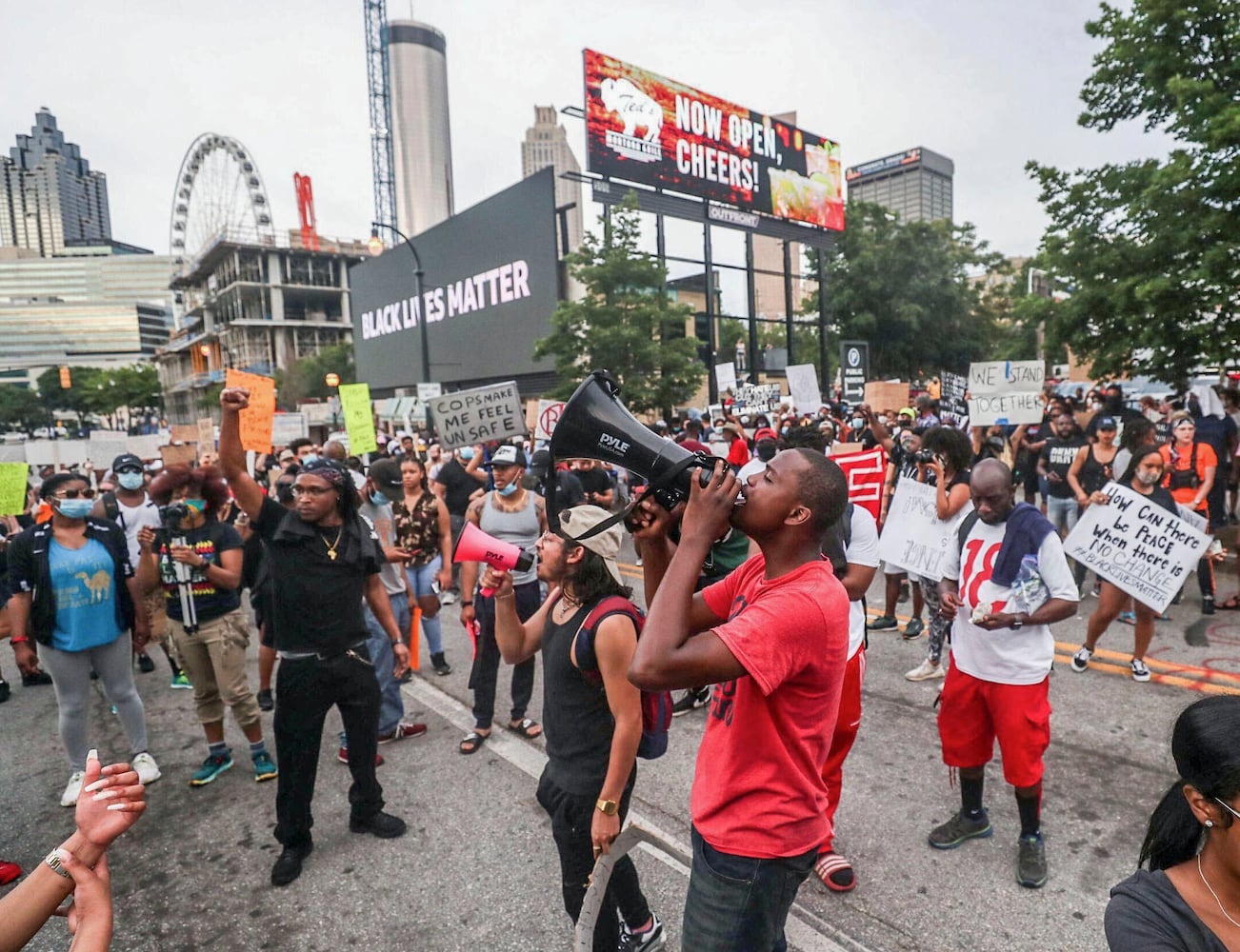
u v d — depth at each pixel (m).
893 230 36.22
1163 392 19.16
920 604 6.11
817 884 3.04
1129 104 10.51
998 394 8.77
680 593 1.47
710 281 29.53
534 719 4.87
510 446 5.28
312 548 3.31
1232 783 1.09
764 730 1.61
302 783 3.32
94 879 1.30
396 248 44.19
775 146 31.97
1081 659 5.11
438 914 3.02
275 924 3.02
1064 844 3.22
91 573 4.11
